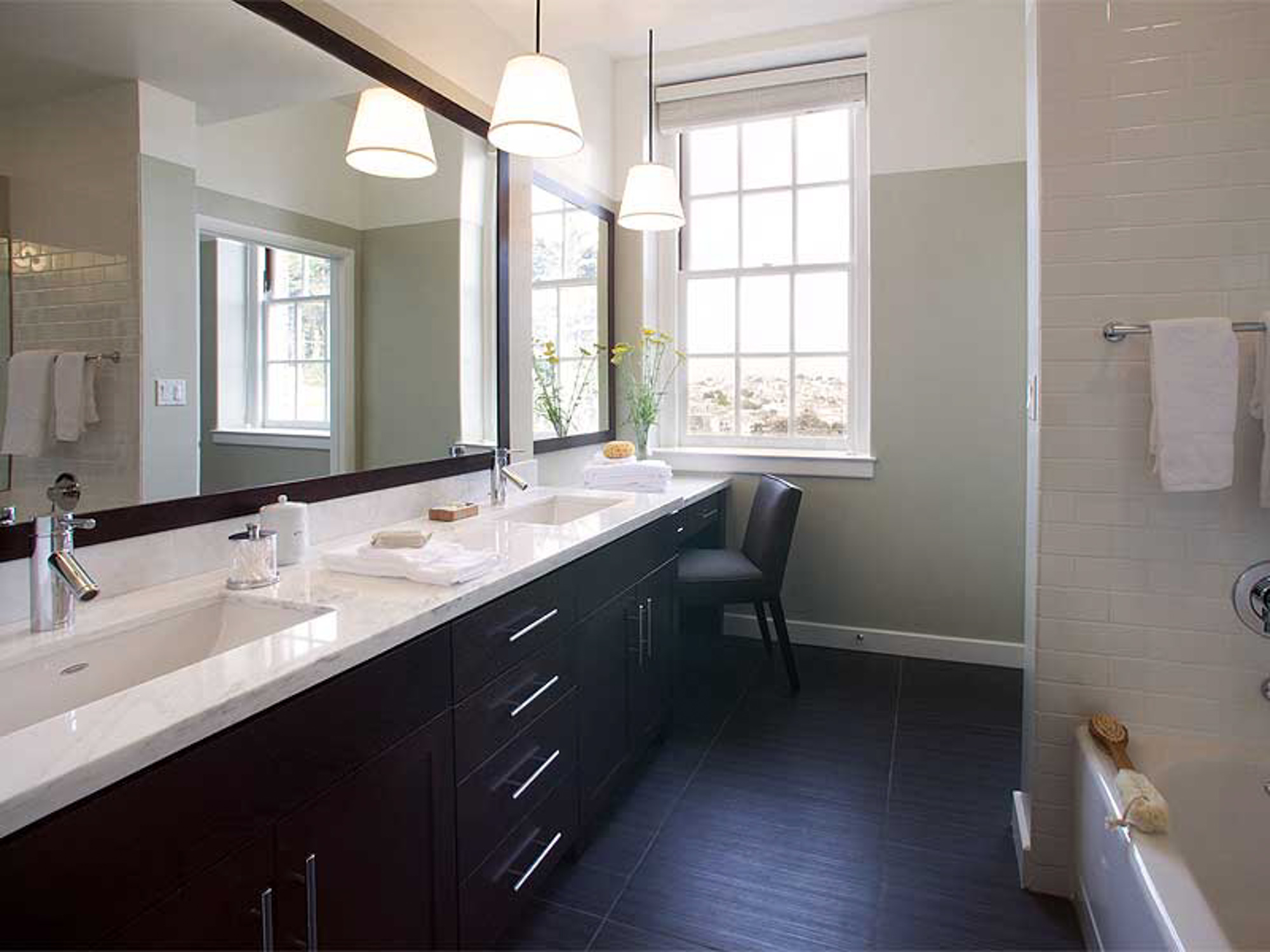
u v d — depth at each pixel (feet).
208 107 4.91
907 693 9.61
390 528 6.60
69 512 4.12
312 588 4.60
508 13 7.84
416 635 4.05
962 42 10.10
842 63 10.85
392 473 6.77
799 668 10.53
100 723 2.69
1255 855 5.14
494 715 4.83
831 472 11.10
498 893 4.92
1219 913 5.00
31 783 2.27
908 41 10.30
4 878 2.22
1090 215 5.51
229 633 4.42
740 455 11.51
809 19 10.45
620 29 8.23
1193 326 5.10
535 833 5.39
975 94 10.09
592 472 9.50
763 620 10.53
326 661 3.39
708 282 12.07
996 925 5.42
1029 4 6.06
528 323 9.09
